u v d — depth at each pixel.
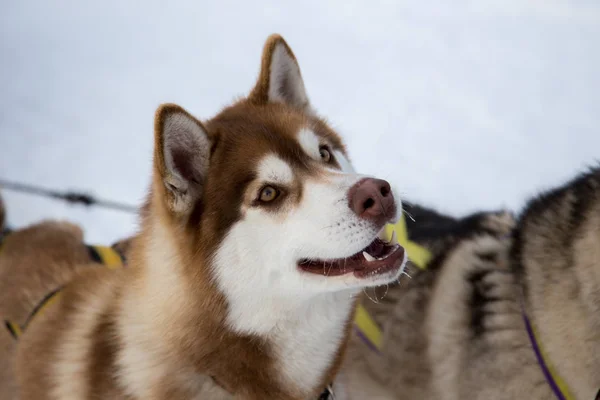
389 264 2.27
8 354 2.81
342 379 2.72
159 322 2.32
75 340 2.52
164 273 2.34
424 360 2.74
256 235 2.28
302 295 2.30
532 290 2.44
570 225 2.39
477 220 2.93
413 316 2.79
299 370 2.39
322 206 2.24
